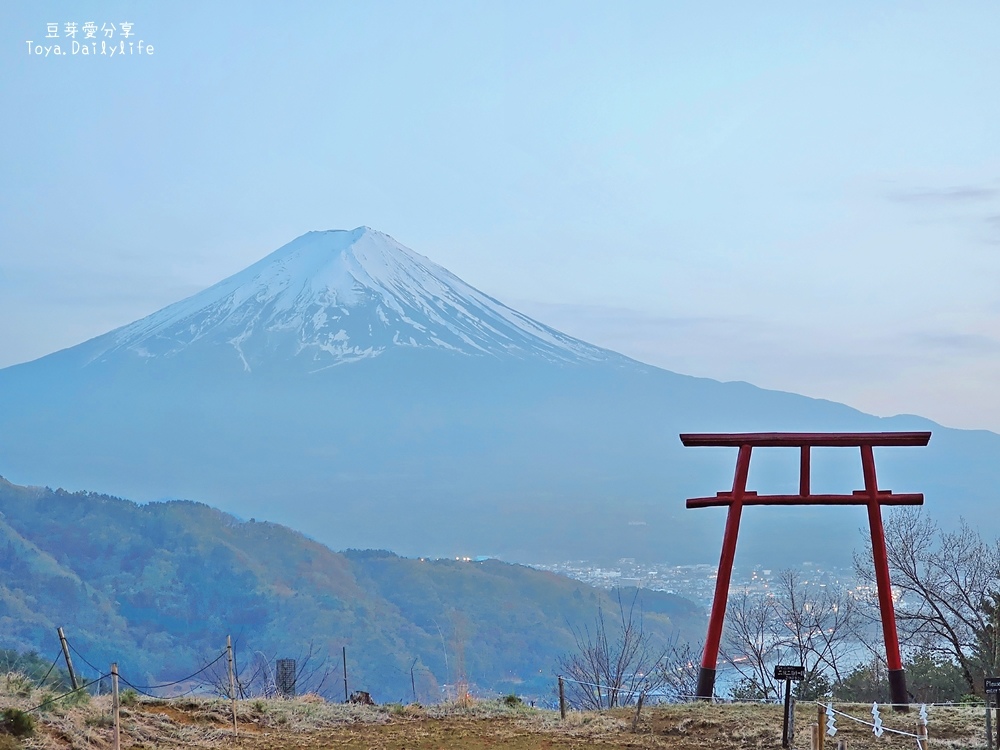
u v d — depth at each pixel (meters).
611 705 32.12
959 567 33.72
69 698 20.00
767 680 34.47
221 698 23.03
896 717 21.92
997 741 19.36
